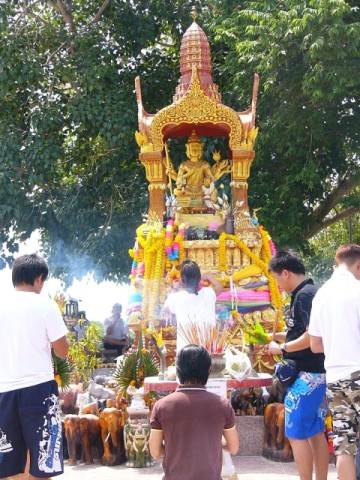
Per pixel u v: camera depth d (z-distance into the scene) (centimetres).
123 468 718
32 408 487
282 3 1320
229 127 956
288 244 1423
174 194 990
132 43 1558
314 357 542
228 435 423
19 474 504
